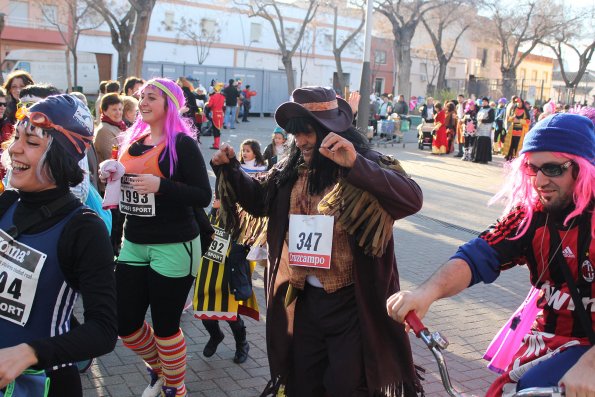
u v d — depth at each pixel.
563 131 2.07
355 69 49.88
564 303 2.16
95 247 2.16
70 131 2.20
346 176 2.60
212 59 42.16
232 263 4.28
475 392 4.16
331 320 2.88
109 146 5.48
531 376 2.13
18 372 1.84
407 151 21.17
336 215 2.85
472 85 44.16
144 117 3.52
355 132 2.97
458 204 11.39
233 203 3.16
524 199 2.26
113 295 2.16
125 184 3.47
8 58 28.69
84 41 37.16
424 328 2.05
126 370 4.22
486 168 17.16
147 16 19.31
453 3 41.41
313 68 47.31
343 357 2.80
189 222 3.52
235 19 42.69
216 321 4.47
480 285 6.51
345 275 2.86
